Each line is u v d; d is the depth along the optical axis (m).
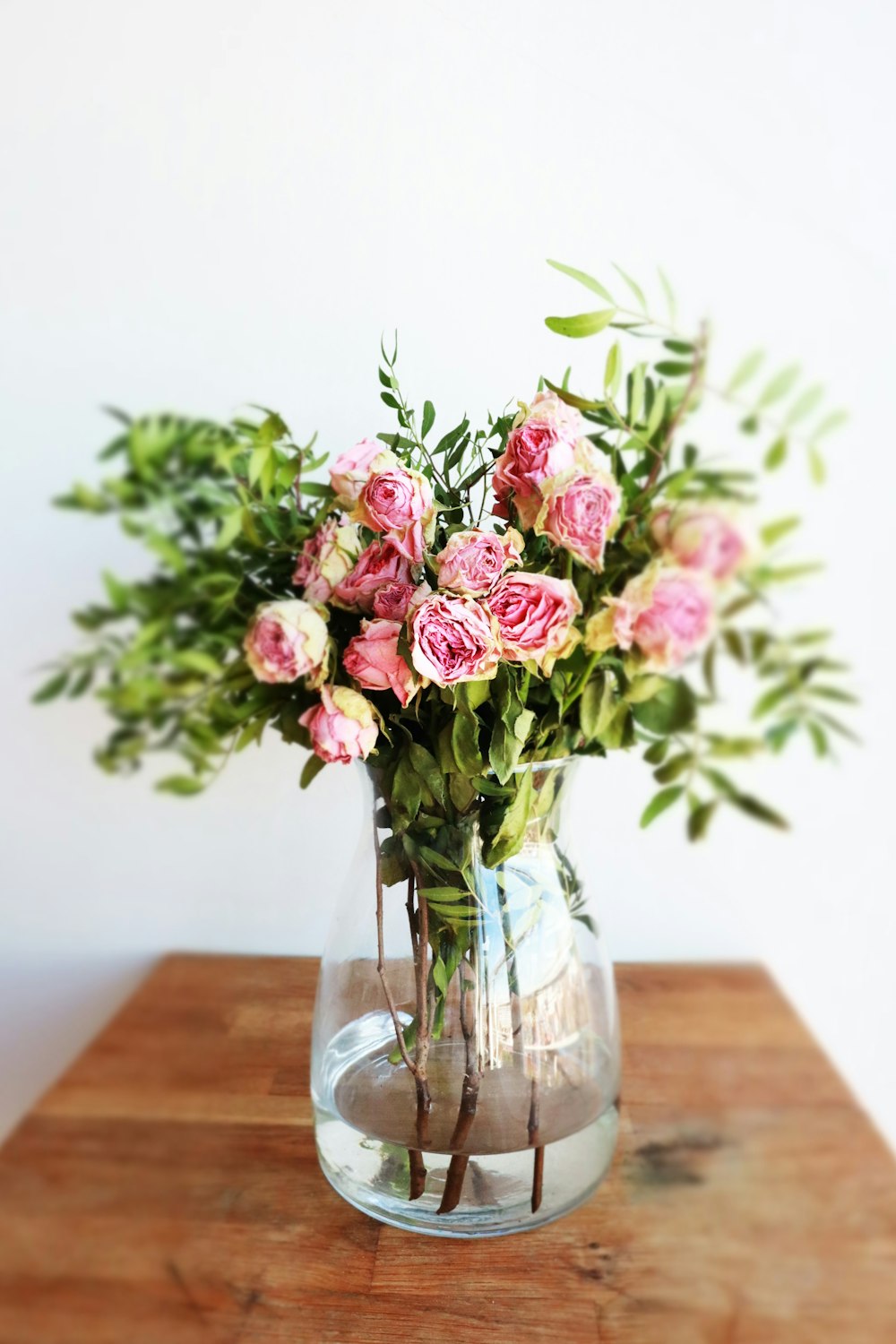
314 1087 0.58
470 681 0.43
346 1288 0.53
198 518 0.58
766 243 0.75
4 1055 0.88
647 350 0.73
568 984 0.55
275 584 0.53
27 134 0.77
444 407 0.77
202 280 0.78
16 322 0.78
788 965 0.82
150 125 0.76
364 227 0.76
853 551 0.75
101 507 0.62
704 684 0.49
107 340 0.79
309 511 0.55
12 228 0.77
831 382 0.75
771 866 0.81
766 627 0.50
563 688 0.48
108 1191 0.61
